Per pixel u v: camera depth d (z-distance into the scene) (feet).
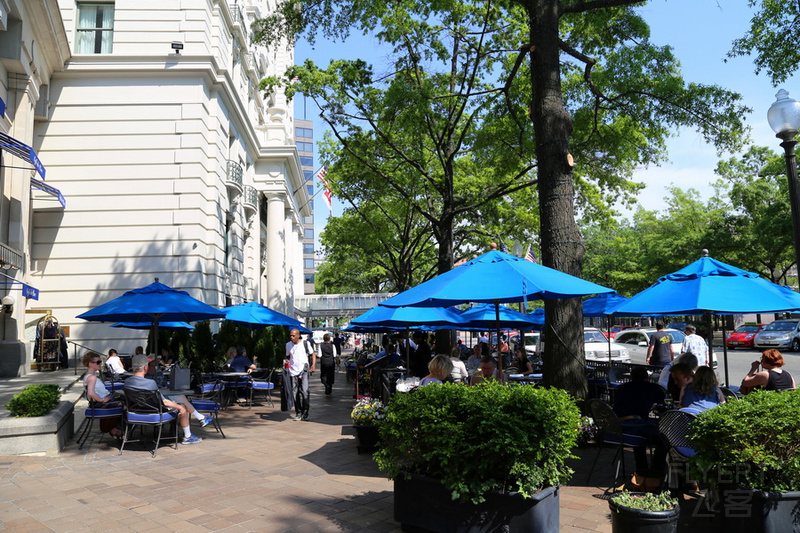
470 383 31.35
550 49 30.53
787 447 14.02
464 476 14.55
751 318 155.74
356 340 150.71
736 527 14.33
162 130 67.97
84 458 25.43
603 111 48.19
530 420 14.74
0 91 52.37
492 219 78.18
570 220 29.12
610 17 40.37
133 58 67.56
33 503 18.51
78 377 51.49
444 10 50.52
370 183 68.69
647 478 19.58
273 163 106.93
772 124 21.97
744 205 117.91
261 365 53.83
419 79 53.11
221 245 74.38
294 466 23.90
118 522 16.62
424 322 37.73
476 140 55.21
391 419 15.85
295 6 45.16
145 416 26.58
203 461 24.97
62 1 68.54
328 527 16.29
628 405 21.33
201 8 69.72
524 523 14.21
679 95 42.73
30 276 63.67
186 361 50.44
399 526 16.37
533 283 19.06
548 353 28.48
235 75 88.58
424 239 102.58
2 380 48.88
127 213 66.85
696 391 18.53
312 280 308.60
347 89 50.98
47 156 66.69
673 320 125.59
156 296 34.32
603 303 40.19
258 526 16.33
